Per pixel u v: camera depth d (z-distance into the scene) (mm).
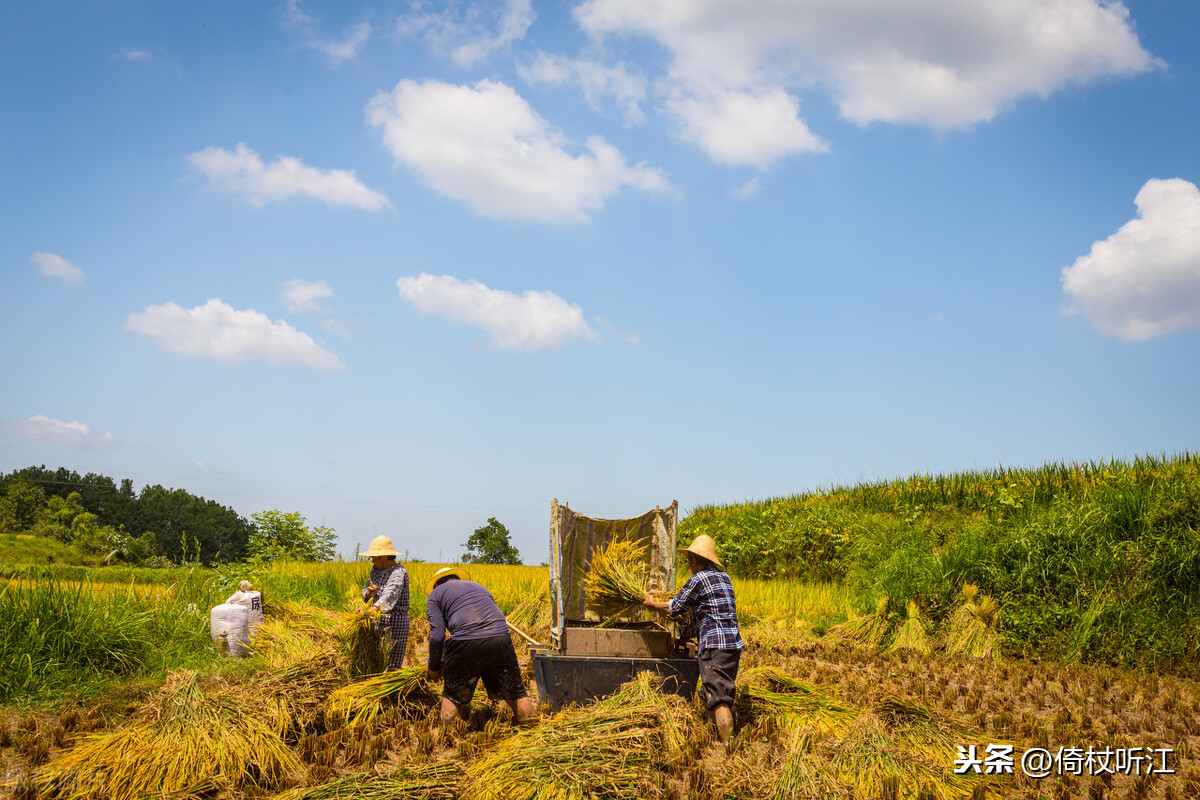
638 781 4922
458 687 6406
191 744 5129
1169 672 10000
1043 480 16281
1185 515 11445
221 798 4672
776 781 5008
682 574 21281
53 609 7695
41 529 64062
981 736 6320
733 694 6395
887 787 5074
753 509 25562
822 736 6121
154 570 21281
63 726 6082
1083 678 9375
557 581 7340
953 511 18359
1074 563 11812
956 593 12711
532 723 6379
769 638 12000
